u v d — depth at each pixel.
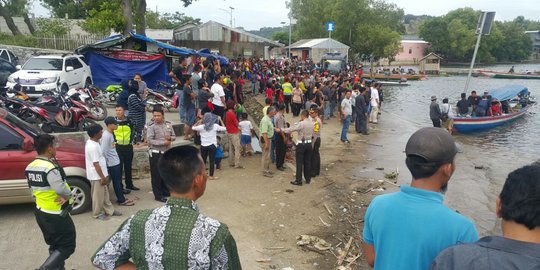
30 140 6.77
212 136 9.93
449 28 93.69
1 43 25.45
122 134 8.30
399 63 93.50
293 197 9.24
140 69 18.72
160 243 2.23
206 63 13.98
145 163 10.02
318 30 68.38
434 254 2.17
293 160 12.55
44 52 23.33
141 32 24.09
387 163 13.28
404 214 2.27
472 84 51.69
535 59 115.62
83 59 18.41
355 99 18.25
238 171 10.97
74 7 41.75
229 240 2.32
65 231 4.82
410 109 29.70
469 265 1.71
